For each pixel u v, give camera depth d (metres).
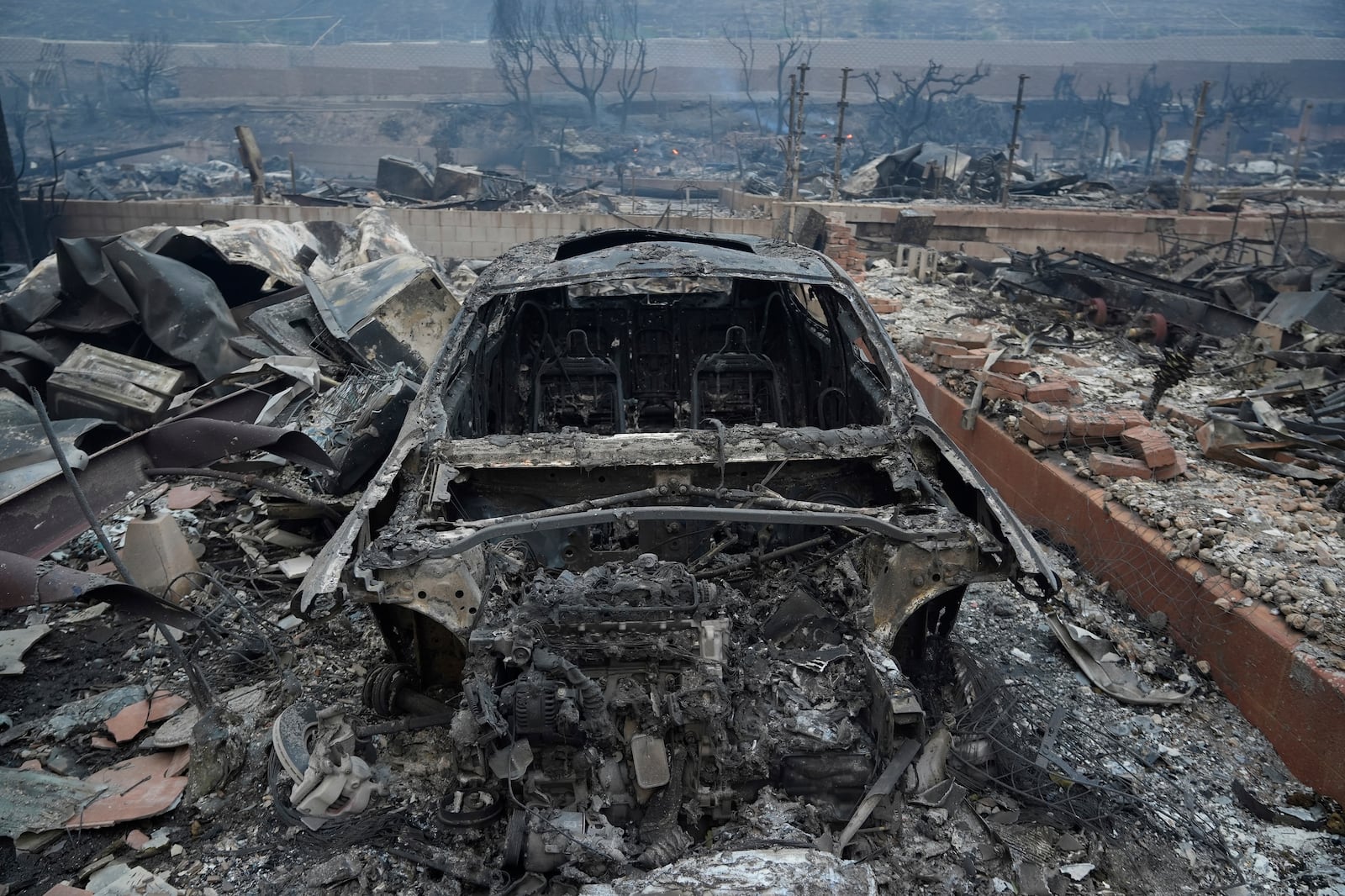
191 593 4.60
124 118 53.56
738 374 5.34
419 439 3.42
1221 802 3.20
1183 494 4.73
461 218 17.00
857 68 60.66
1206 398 6.93
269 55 62.09
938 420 6.67
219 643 4.17
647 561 2.90
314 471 4.89
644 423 5.31
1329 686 3.20
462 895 2.69
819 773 2.64
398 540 2.83
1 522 4.54
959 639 4.18
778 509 3.13
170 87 58.47
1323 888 2.83
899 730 2.86
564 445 3.33
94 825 3.06
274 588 4.66
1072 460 5.24
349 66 61.78
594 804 2.59
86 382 6.45
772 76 58.78
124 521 5.18
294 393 6.45
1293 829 3.07
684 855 2.51
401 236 11.08
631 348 5.50
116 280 7.20
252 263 8.73
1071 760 3.34
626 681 2.65
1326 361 7.28
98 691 3.88
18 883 2.88
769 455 3.31
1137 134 52.62
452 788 3.05
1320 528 4.45
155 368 6.71
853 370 4.25
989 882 2.71
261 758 3.35
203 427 5.33
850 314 4.31
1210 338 8.70
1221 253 16.22
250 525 5.22
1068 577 4.59
